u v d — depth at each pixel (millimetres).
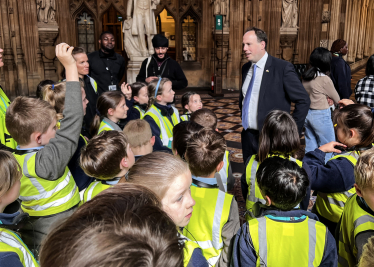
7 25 10359
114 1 12352
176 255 481
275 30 12617
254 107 3100
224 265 1510
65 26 11633
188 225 1570
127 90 3533
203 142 1590
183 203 1058
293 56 13023
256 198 1917
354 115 1797
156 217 519
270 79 2977
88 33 12414
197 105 3744
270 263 1312
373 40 19734
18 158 1648
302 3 12484
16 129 1640
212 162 1575
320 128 3898
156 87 3102
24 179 1642
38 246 1562
